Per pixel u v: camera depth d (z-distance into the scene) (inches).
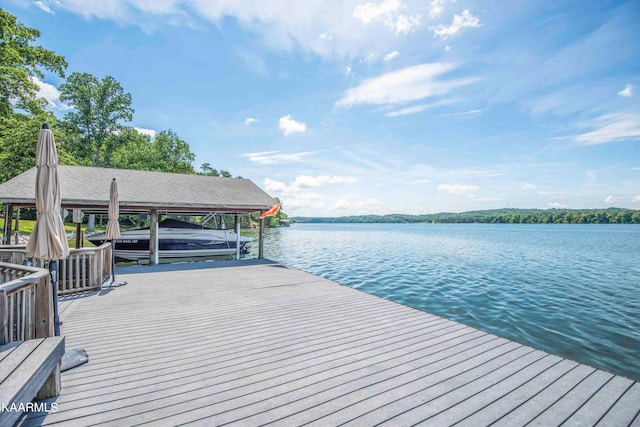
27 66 764.0
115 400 97.3
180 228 515.8
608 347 215.5
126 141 1165.7
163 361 126.5
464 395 102.9
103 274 283.4
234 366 122.6
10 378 74.4
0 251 232.2
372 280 437.4
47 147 125.6
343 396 101.5
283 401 98.2
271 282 291.7
